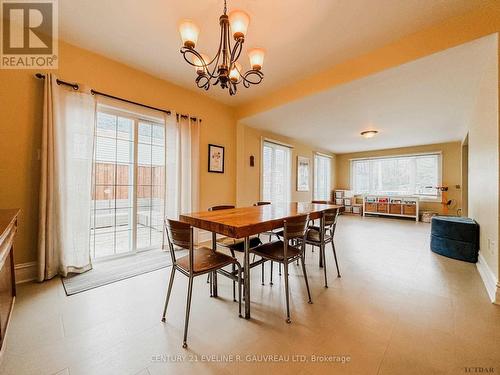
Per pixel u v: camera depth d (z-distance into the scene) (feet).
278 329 5.00
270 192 17.60
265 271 8.48
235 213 7.17
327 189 25.64
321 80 9.49
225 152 13.37
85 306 5.81
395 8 6.07
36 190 7.30
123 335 4.73
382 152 23.94
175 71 9.67
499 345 4.43
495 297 6.06
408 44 7.24
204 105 12.16
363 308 5.84
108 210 9.32
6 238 4.11
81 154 7.75
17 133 6.95
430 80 8.53
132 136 9.90
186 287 7.02
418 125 14.75
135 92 9.41
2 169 6.75
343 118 13.34
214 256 5.87
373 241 13.00
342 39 7.37
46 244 7.21
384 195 22.74
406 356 4.17
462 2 5.87
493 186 6.65
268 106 11.89
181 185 10.75
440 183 20.39
